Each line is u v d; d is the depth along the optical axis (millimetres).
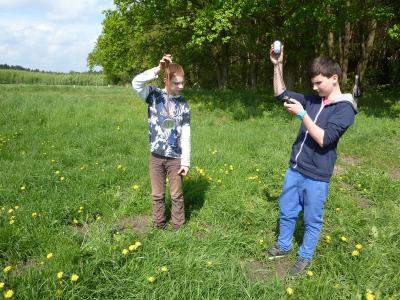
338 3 12523
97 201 4621
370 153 7703
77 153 6641
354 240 3916
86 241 3705
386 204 4977
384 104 15203
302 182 3219
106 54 19906
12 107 11516
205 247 3555
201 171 5457
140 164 6020
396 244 3818
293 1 12719
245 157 6707
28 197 4578
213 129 9211
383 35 19312
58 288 2904
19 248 3510
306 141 3127
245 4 12242
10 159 6191
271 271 3418
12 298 2773
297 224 4160
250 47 18125
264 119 10875
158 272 3104
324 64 2895
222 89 19031
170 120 3635
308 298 2912
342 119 2838
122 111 11898
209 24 12766
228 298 2949
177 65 3527
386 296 2928
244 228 4117
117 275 3102
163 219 4020
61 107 11836
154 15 15617
